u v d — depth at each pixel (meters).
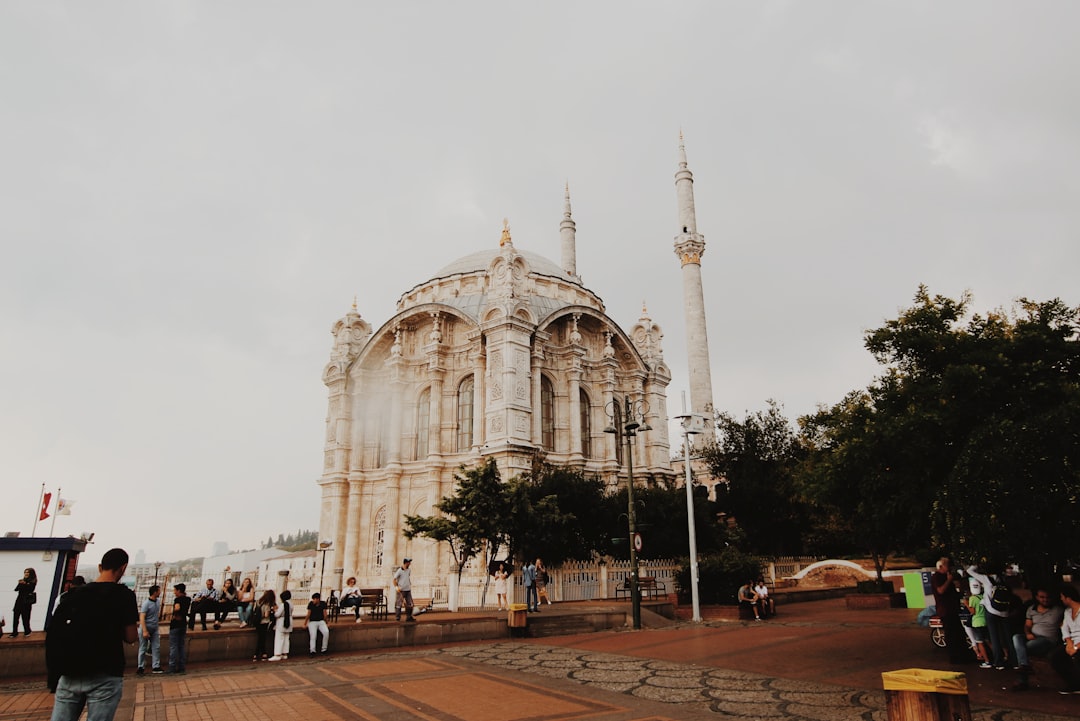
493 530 32.75
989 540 13.13
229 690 14.75
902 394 16.55
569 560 38.16
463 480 34.28
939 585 16.55
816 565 47.09
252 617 21.47
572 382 49.00
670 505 41.75
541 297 51.84
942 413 14.99
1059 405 13.53
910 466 15.77
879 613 29.09
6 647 16.95
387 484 46.91
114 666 7.77
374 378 51.94
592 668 17.06
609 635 24.33
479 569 40.41
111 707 7.71
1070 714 11.26
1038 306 16.22
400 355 49.75
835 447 19.66
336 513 49.16
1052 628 13.76
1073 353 15.03
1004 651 14.85
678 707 12.52
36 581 21.50
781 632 22.86
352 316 54.72
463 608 34.81
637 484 51.22
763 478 50.16
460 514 33.22
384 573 45.16
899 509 16.41
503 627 24.83
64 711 7.55
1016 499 12.88
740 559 33.19
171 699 13.78
